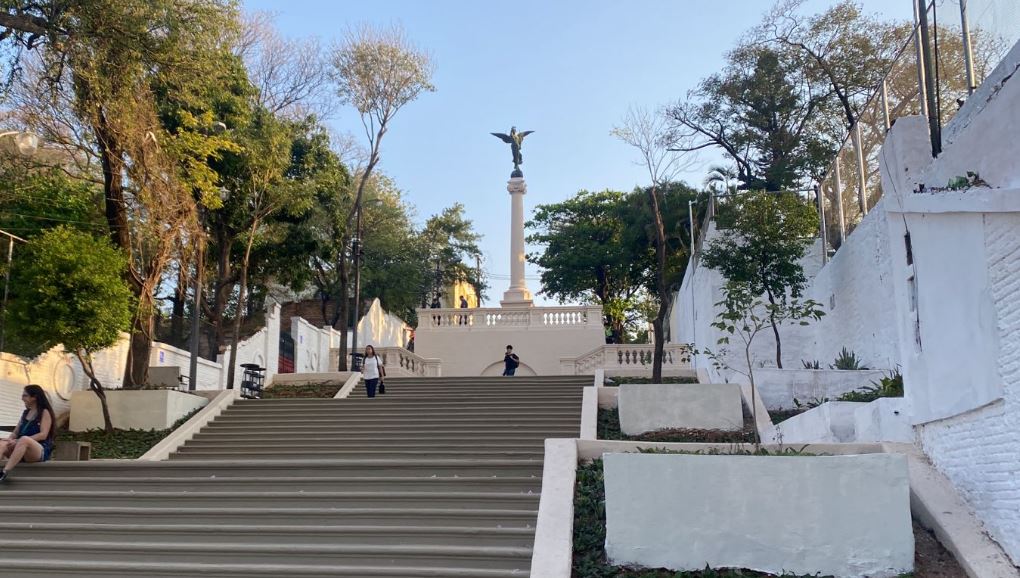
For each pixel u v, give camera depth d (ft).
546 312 113.39
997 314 26.58
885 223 53.83
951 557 26.91
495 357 111.96
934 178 32.68
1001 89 26.76
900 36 108.68
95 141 58.65
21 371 56.90
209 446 52.16
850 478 26.58
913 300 34.30
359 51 96.22
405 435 52.75
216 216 85.40
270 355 94.27
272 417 58.85
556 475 31.81
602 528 29.19
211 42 58.90
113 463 41.19
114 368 68.23
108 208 61.21
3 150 62.23
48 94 55.42
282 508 34.65
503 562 28.48
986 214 27.07
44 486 39.34
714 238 69.92
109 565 29.76
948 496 29.32
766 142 117.50
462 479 36.60
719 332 73.87
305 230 97.45
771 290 65.92
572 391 68.33
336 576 28.27
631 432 47.57
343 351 93.76
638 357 92.38
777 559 26.37
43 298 50.11
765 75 113.70
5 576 29.99
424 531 31.04
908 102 49.60
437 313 114.83
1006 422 26.14
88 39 51.90
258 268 100.32
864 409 37.24
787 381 52.06
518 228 120.98
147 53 55.01
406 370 97.60
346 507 34.71
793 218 65.57
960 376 29.09
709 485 27.09
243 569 28.89
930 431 31.96
